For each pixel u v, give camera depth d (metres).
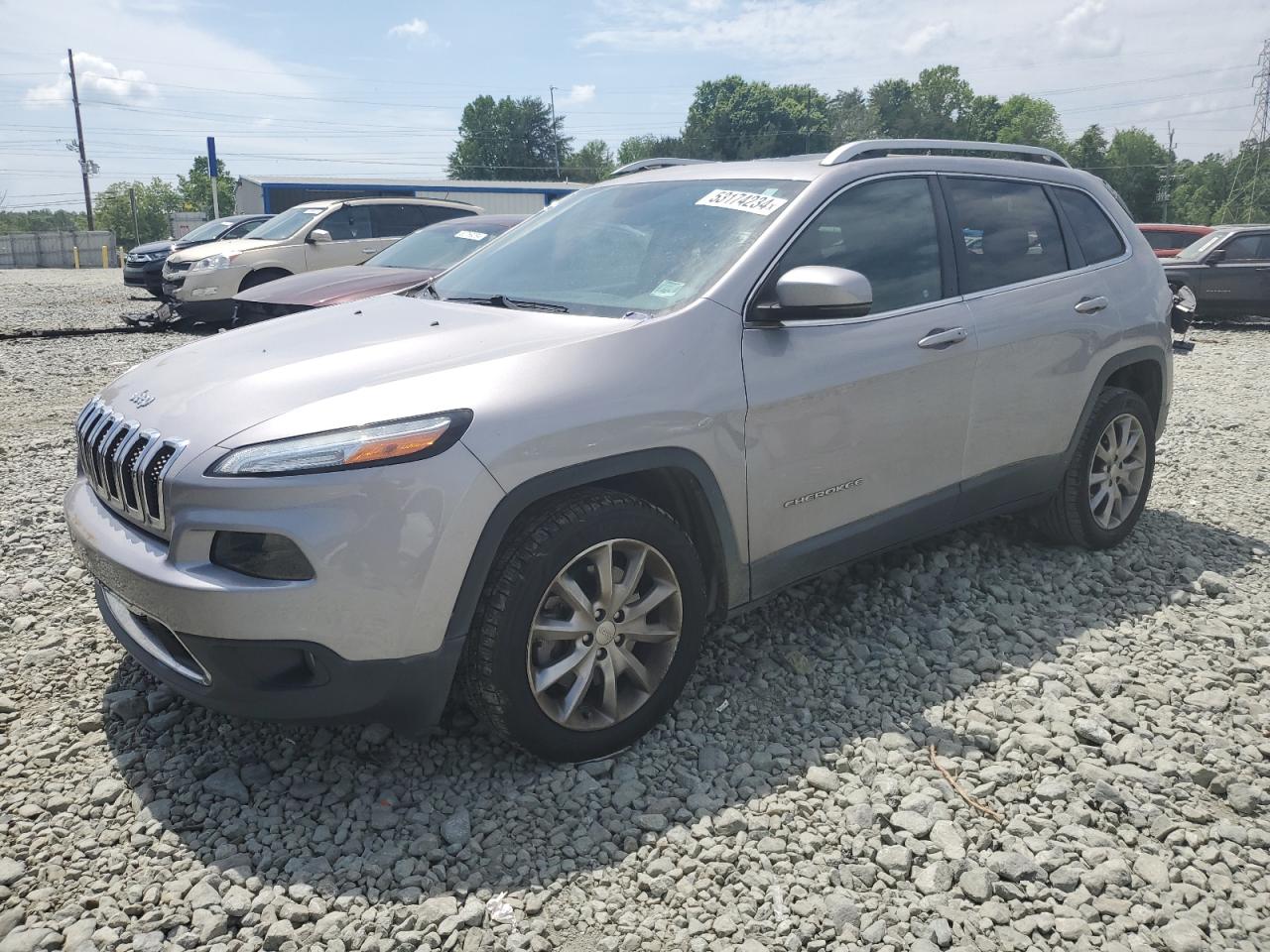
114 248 51.88
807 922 2.37
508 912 2.39
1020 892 2.48
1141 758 3.04
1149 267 4.79
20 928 2.31
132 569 2.66
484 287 3.77
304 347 3.15
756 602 3.38
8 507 5.27
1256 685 3.53
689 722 3.22
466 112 104.50
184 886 2.46
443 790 2.86
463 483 2.60
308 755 3.03
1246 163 79.62
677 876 2.52
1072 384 4.30
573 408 2.79
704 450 3.05
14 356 10.80
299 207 14.05
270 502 2.49
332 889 2.46
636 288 3.41
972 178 4.14
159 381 3.10
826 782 2.89
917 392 3.65
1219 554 4.79
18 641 3.73
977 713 3.30
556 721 2.85
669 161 4.62
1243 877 2.54
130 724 3.19
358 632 2.54
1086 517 4.53
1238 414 8.34
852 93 110.25
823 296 3.07
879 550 3.75
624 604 2.95
